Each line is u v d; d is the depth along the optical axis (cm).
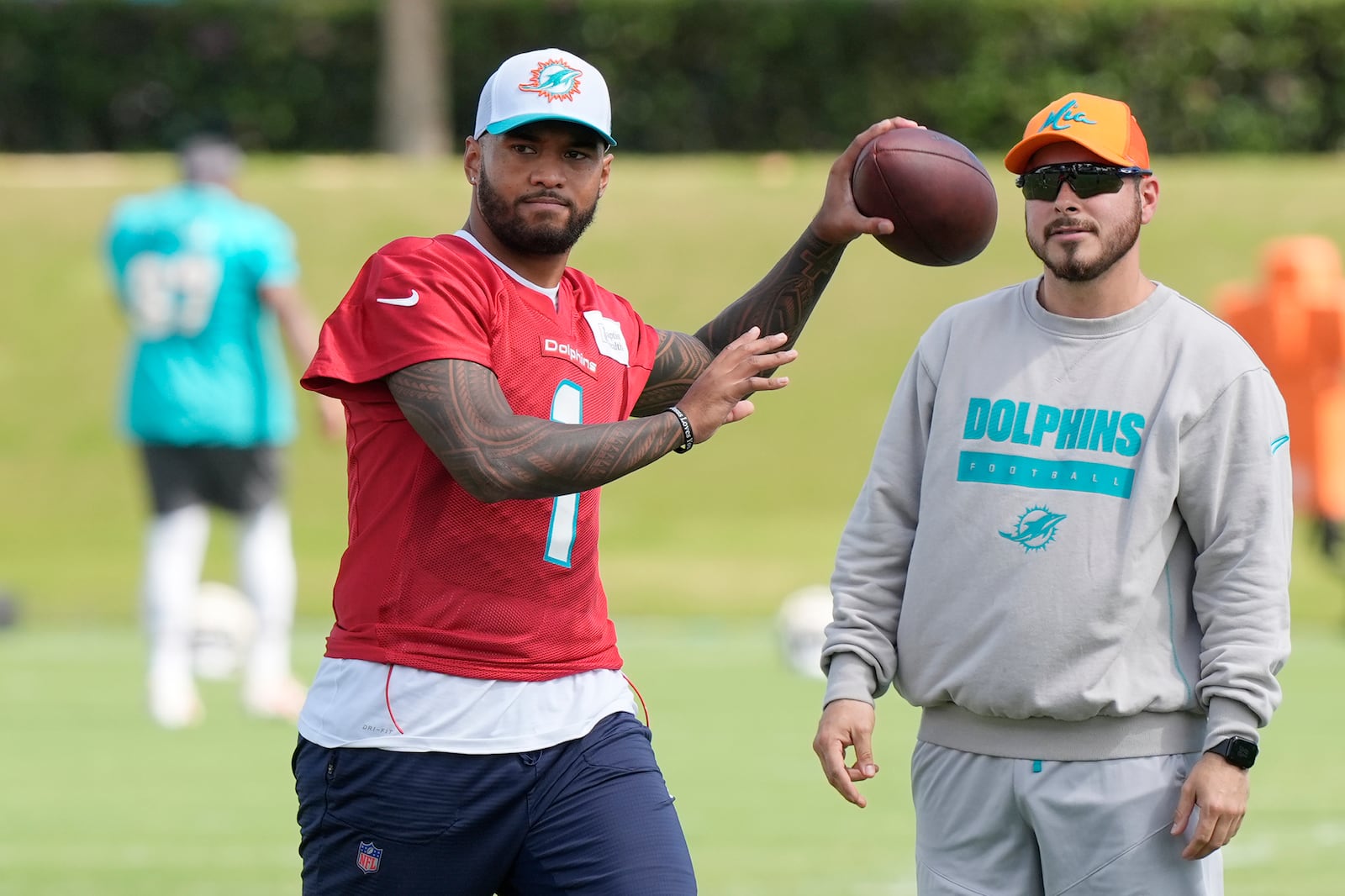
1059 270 1485
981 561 1495
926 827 1568
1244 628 1448
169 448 3272
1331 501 4703
